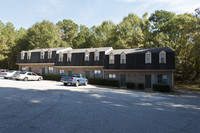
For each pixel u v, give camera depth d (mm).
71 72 29234
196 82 32625
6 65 50656
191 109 9039
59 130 4664
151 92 18797
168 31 36531
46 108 7262
